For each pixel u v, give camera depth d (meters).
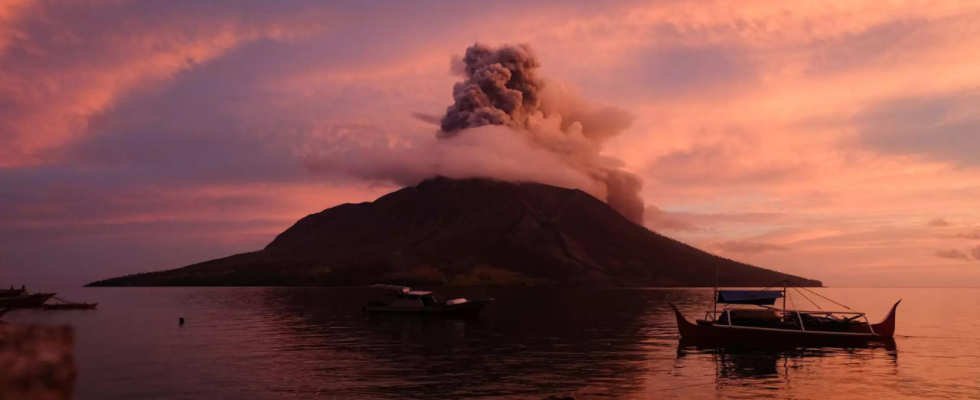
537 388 29.39
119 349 44.62
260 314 87.38
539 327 64.25
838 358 39.47
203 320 75.19
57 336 5.27
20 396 4.65
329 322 71.62
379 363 37.34
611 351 42.84
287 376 32.66
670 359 38.94
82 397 27.66
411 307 84.88
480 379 31.67
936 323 72.44
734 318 48.41
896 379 32.25
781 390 29.34
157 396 27.78
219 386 30.03
